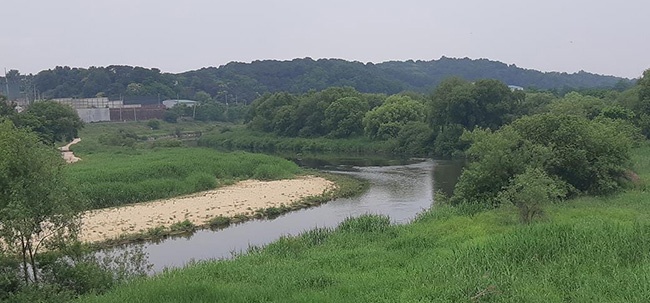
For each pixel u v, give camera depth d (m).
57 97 164.62
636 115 56.78
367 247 19.59
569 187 27.44
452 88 70.56
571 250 14.55
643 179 31.23
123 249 25.36
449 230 21.19
